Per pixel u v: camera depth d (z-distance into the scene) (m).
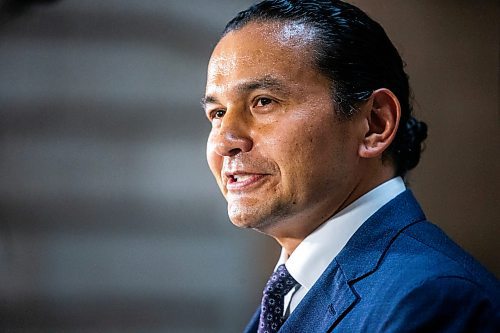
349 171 2.26
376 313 2.03
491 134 5.88
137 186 6.18
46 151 6.22
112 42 6.21
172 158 6.17
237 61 2.22
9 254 6.19
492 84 5.88
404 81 2.49
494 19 5.88
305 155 2.17
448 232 5.91
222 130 2.21
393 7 5.92
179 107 6.18
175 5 6.17
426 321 1.92
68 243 6.19
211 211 6.14
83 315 6.18
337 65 2.22
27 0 6.17
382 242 2.25
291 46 2.21
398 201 2.36
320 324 2.18
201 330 6.10
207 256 6.13
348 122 2.25
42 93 6.22
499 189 5.87
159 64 6.18
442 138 5.91
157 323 6.14
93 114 6.21
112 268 6.18
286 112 2.18
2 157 6.21
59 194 6.21
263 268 6.07
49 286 6.20
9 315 6.18
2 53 6.19
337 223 2.31
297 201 2.20
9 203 6.21
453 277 2.01
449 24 5.90
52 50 6.21
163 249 6.15
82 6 6.22
